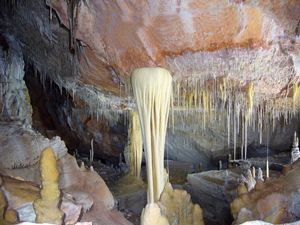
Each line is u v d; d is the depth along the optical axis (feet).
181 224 16.79
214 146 45.27
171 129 45.96
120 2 15.64
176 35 17.15
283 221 13.33
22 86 24.11
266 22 15.74
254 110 31.30
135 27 17.16
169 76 19.72
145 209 14.89
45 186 11.46
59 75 29.48
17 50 26.43
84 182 19.62
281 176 16.71
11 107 22.44
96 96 32.68
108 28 18.07
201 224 17.07
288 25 15.75
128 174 36.76
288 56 18.15
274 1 14.38
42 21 21.75
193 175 34.86
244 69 19.67
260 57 18.19
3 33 26.17
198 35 16.99
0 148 17.83
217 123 41.39
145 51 18.67
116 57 20.20
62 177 18.43
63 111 45.27
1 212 12.38
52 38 23.13
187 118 40.78
